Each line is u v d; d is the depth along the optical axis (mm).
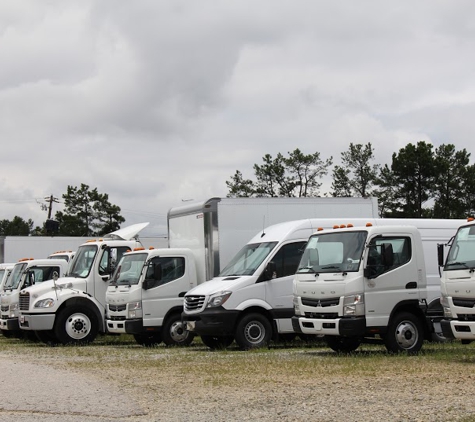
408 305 15508
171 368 13523
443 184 52062
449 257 13930
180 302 19984
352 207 21500
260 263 17938
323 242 15750
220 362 14367
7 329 23672
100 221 73875
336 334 14969
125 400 9992
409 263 15516
